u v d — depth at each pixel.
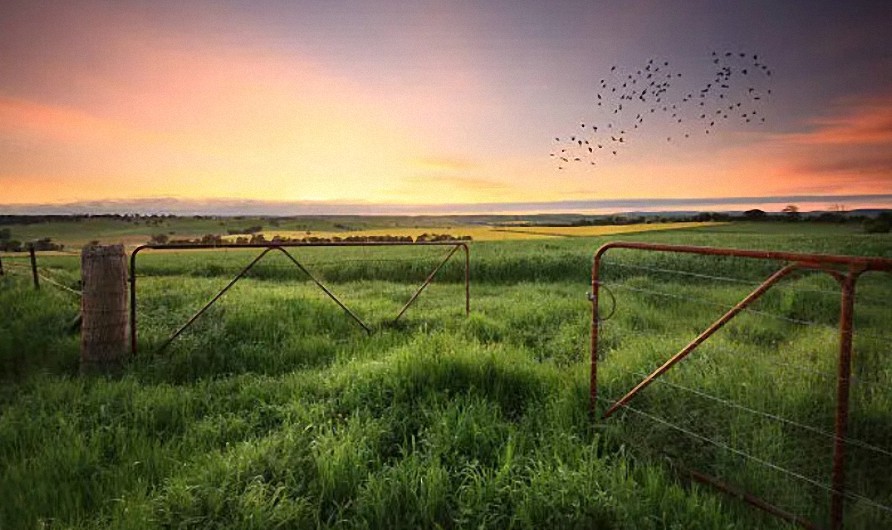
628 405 4.27
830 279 11.84
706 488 3.30
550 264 16.84
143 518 2.80
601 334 7.10
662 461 3.52
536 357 6.25
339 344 6.84
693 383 4.52
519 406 4.60
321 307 8.56
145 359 5.98
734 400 4.16
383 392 4.57
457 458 3.53
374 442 3.71
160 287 11.38
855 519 2.88
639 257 18.83
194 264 20.67
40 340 6.57
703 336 3.50
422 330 7.46
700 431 3.87
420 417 4.18
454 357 5.05
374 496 3.01
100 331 5.77
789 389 4.33
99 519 2.89
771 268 15.90
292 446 3.57
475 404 4.24
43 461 3.52
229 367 5.95
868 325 7.55
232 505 2.92
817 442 3.69
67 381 5.21
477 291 12.74
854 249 24.09
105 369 5.73
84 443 3.82
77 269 17.52
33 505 3.00
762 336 7.16
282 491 3.12
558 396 4.54
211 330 6.90
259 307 8.16
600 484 3.09
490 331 7.48
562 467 3.13
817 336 6.63
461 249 25.36
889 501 3.10
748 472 3.30
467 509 2.82
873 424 3.88
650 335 6.81
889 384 4.59
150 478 3.40
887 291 10.02
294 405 4.41
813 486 3.27
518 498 2.98
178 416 4.47
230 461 3.39
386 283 14.37
